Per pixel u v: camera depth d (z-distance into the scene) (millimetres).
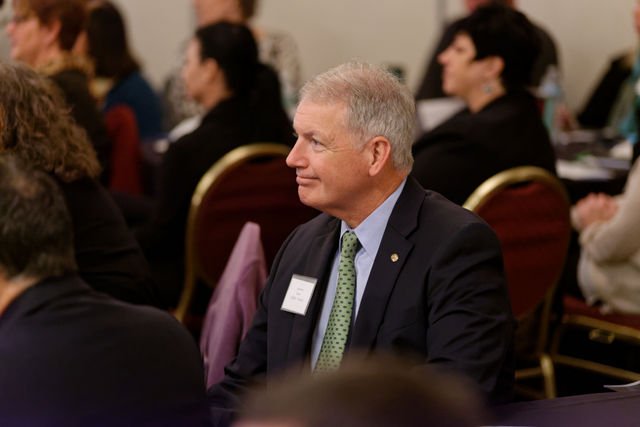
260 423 2004
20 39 9094
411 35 17500
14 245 3699
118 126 11297
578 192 9367
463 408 2012
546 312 7762
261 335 5148
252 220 8242
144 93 13477
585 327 9086
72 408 3664
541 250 7379
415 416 1964
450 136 7566
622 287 7871
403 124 4727
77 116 9094
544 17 16047
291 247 5152
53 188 3818
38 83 5902
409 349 4625
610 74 13383
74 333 3727
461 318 4492
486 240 4676
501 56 7664
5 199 3697
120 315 3859
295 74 14305
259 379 5070
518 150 7508
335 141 4672
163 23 18203
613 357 9648
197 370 3979
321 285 4902
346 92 4699
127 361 3787
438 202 4855
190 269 8172
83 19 9227
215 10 13672
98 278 6043
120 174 11328
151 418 3775
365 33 17766
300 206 8445
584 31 15609
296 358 4828
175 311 8516
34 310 3717
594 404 4145
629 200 7617
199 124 8648
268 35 14281
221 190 8016
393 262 4688
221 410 4812
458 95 8000
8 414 3621
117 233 6262
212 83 8594
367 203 4781
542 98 11258
